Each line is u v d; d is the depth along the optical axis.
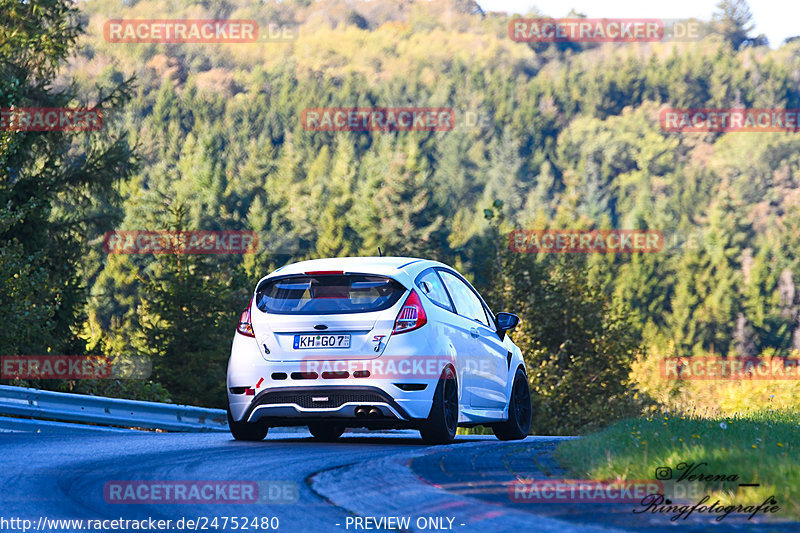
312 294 31.98
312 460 24.41
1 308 79.44
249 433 32.56
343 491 19.23
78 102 114.94
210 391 135.12
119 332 149.12
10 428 38.28
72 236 112.81
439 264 35.44
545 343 143.12
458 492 18.59
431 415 31.03
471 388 33.91
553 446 28.20
